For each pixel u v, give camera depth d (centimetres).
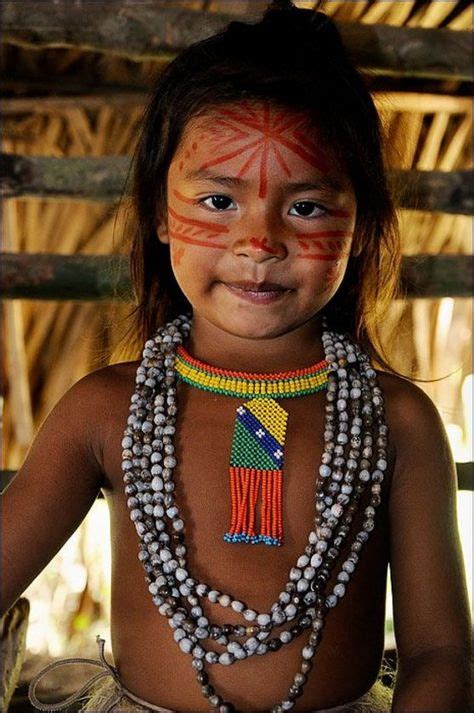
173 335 177
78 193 279
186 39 279
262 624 156
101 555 358
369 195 176
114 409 172
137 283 193
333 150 162
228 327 162
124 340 199
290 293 161
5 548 167
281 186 158
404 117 363
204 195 159
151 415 168
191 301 165
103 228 376
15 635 184
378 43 292
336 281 165
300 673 158
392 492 172
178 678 160
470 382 384
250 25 173
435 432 174
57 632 353
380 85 364
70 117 368
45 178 277
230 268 159
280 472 164
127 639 165
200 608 159
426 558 168
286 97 160
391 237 190
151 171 179
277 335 163
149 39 278
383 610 171
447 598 166
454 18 339
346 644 163
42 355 384
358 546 164
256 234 156
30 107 363
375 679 169
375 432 170
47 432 173
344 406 169
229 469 165
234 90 161
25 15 274
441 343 384
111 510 173
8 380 370
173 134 168
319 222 161
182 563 161
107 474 171
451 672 160
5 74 361
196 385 171
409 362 378
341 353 174
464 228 376
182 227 162
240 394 169
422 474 172
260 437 166
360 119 172
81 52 357
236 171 158
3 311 362
